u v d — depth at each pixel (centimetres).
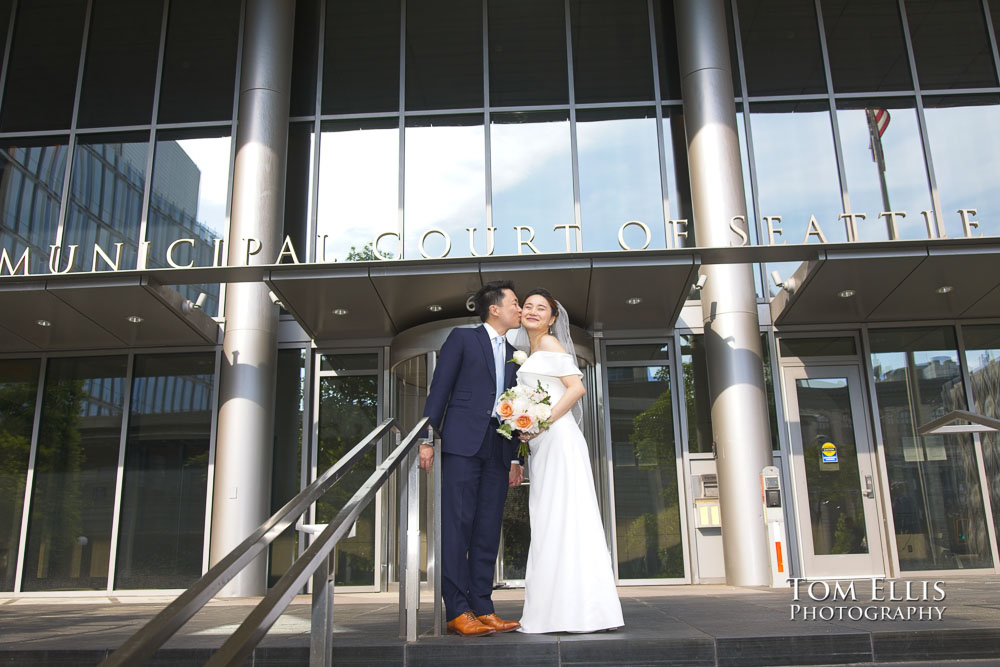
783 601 504
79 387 964
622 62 1066
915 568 871
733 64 1052
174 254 1005
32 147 1053
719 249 750
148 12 1103
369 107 1061
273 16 995
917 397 918
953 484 895
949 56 1048
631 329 955
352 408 951
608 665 308
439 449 361
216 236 1009
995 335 929
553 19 1091
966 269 781
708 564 884
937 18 1064
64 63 1088
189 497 923
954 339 930
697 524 891
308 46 1088
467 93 1062
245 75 980
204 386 954
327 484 259
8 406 962
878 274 790
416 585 331
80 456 943
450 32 1091
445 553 353
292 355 973
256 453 873
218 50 1084
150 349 967
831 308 888
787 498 893
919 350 930
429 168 1032
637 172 1020
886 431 911
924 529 883
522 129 1044
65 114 1067
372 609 574
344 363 965
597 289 822
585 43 1077
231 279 789
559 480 366
